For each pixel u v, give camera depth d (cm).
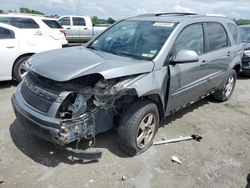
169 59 379
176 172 336
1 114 469
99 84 308
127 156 361
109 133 412
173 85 393
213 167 353
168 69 377
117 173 326
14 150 360
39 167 329
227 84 594
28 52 631
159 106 384
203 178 329
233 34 586
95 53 385
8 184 298
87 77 314
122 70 318
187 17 449
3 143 375
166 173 333
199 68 451
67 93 297
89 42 459
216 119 508
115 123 361
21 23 1003
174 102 413
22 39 629
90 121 313
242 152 395
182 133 439
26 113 314
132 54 383
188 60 371
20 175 313
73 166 334
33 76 339
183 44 414
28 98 328
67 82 306
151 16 472
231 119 514
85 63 324
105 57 361
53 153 357
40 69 316
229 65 562
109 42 430
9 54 609
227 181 328
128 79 325
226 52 539
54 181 306
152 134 379
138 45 396
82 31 1762
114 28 465
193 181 322
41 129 301
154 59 361
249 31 970
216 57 500
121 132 341
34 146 371
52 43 680
